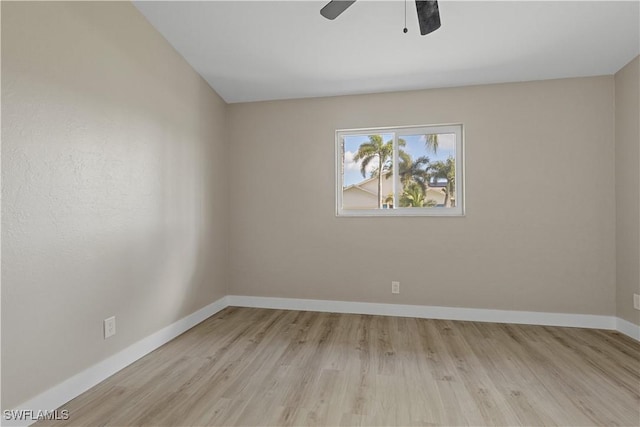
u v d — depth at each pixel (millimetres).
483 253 3166
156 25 2572
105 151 2111
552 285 3043
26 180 1628
